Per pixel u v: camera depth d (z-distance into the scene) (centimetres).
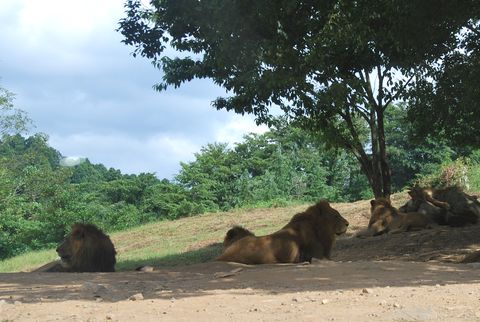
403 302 572
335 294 634
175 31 1353
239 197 3972
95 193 4331
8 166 3638
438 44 1374
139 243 2666
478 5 1229
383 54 1460
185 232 2816
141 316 538
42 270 1180
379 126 1669
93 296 666
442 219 1734
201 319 518
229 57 1366
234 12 1255
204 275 858
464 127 1557
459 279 757
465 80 1302
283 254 1016
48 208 3469
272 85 1343
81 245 1041
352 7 1348
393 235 1666
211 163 4297
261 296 634
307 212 1078
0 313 571
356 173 4316
